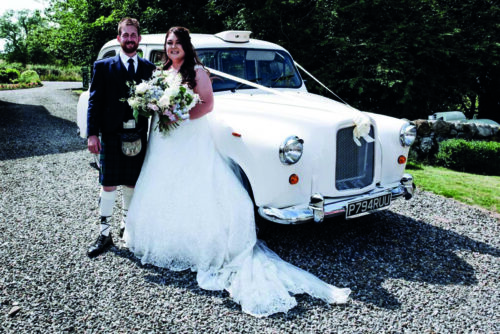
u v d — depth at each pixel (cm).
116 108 313
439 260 334
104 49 529
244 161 312
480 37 894
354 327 244
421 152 708
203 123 310
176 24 1045
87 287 281
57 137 871
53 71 4819
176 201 304
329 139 312
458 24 913
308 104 357
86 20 1438
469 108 1128
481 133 684
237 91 404
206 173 306
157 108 281
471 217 436
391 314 258
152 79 297
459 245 365
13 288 278
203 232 302
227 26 971
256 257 309
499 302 275
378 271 312
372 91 860
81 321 244
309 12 900
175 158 306
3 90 2580
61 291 275
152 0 1108
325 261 325
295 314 255
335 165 319
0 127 984
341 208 313
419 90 870
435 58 836
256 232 349
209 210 303
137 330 236
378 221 417
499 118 1092
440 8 894
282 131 303
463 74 897
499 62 870
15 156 684
